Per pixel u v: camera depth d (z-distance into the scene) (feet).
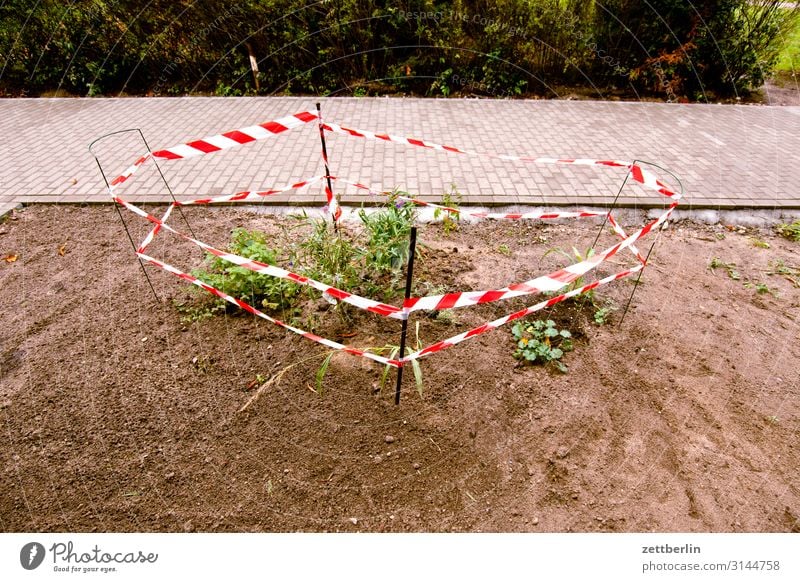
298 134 21.31
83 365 10.17
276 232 14.56
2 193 16.52
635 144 21.04
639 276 12.22
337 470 8.29
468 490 8.07
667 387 9.95
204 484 8.11
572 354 10.60
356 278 11.68
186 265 13.08
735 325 11.57
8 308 11.67
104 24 25.98
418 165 18.67
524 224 15.31
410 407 9.27
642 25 25.27
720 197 16.85
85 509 7.78
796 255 14.28
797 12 25.05
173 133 21.62
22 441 8.70
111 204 15.92
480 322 11.23
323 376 9.50
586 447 8.76
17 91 27.66
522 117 23.94
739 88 27.32
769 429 9.18
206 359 10.25
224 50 26.81
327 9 25.20
